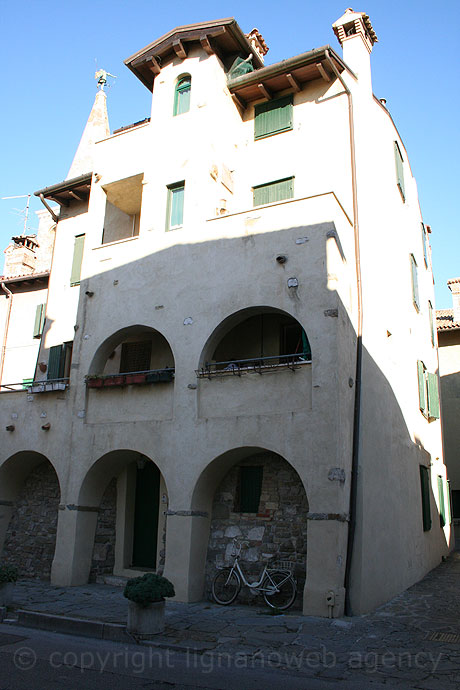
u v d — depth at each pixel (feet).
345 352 39.27
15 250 80.89
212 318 43.24
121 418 45.93
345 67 48.73
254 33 59.06
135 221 60.13
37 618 34.04
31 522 52.47
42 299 68.80
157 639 29.63
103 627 31.30
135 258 49.14
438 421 67.62
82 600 39.17
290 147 50.21
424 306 65.57
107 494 48.91
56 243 64.90
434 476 61.67
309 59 47.78
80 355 49.70
